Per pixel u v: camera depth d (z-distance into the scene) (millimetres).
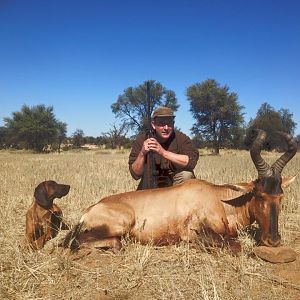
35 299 1763
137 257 2164
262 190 2232
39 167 8391
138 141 2979
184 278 1931
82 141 38500
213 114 23562
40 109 29531
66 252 2256
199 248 2316
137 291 1829
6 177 6051
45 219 2373
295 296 1801
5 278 1937
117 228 2371
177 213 2406
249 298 1723
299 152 17297
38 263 2104
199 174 5934
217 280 1902
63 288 1858
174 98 23031
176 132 2955
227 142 24688
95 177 5914
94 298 1763
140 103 24797
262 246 2229
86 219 2408
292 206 3467
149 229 2406
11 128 29516
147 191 2500
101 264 2119
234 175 5750
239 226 2436
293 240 2582
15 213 3334
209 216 2396
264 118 22797
